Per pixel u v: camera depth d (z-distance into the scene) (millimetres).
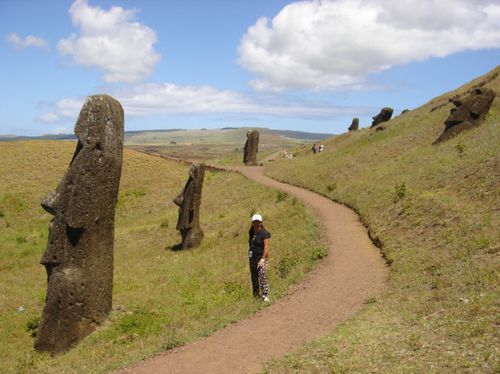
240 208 34469
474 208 16250
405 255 14359
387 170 29453
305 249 18234
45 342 13742
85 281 14086
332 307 11516
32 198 42750
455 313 8859
